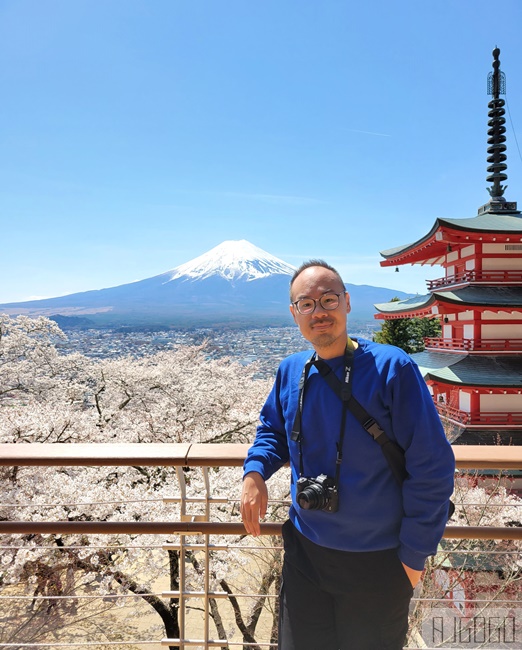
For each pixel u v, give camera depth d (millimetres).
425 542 1572
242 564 7895
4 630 7273
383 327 36094
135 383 18562
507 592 6898
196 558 8117
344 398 1657
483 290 15992
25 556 7566
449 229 15453
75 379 18891
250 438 15539
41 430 12383
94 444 2287
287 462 2006
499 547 7469
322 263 1812
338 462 1653
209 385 17812
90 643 2500
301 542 1837
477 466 2127
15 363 18547
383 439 1626
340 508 1666
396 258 20250
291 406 1803
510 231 15445
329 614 1804
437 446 1579
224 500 2328
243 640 7688
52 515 8617
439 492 1570
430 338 19203
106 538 8070
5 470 9352
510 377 14633
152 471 10883
